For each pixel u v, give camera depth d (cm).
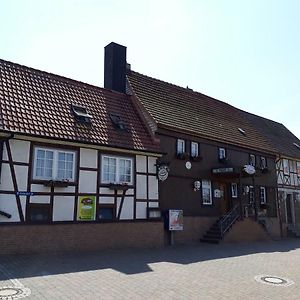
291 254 1551
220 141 2122
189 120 2028
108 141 1491
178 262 1211
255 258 1376
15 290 763
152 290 820
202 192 1969
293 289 885
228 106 2745
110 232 1430
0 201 1175
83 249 1337
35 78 1488
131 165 1578
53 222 1275
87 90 1664
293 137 3444
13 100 1316
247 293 830
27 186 1242
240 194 1998
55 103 1454
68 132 1377
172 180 1802
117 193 1504
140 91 1917
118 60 1916
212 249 1592
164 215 1711
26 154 1255
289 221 2781
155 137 1727
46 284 823
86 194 1397
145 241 1542
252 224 2055
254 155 2459
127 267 1073
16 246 1175
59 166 1341
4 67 1420
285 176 2806
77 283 848
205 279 959
